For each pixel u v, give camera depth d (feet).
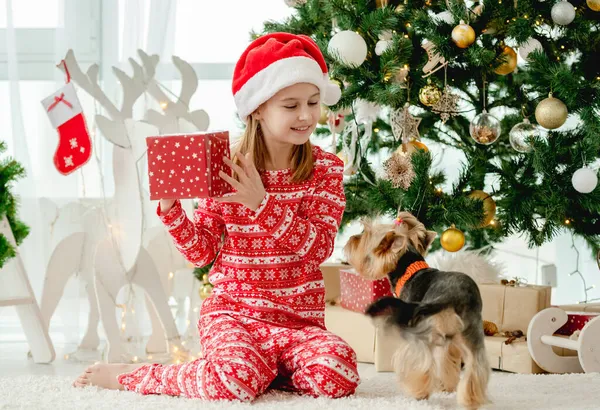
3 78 12.22
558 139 10.02
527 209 9.89
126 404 6.85
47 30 12.10
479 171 10.60
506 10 9.46
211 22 13.38
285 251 7.63
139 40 11.43
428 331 6.70
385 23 9.43
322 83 7.43
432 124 11.39
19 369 9.49
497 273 10.34
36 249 11.39
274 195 7.72
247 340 7.22
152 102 11.17
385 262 7.53
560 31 10.32
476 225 9.77
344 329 9.80
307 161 7.75
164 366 7.48
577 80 9.27
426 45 9.66
